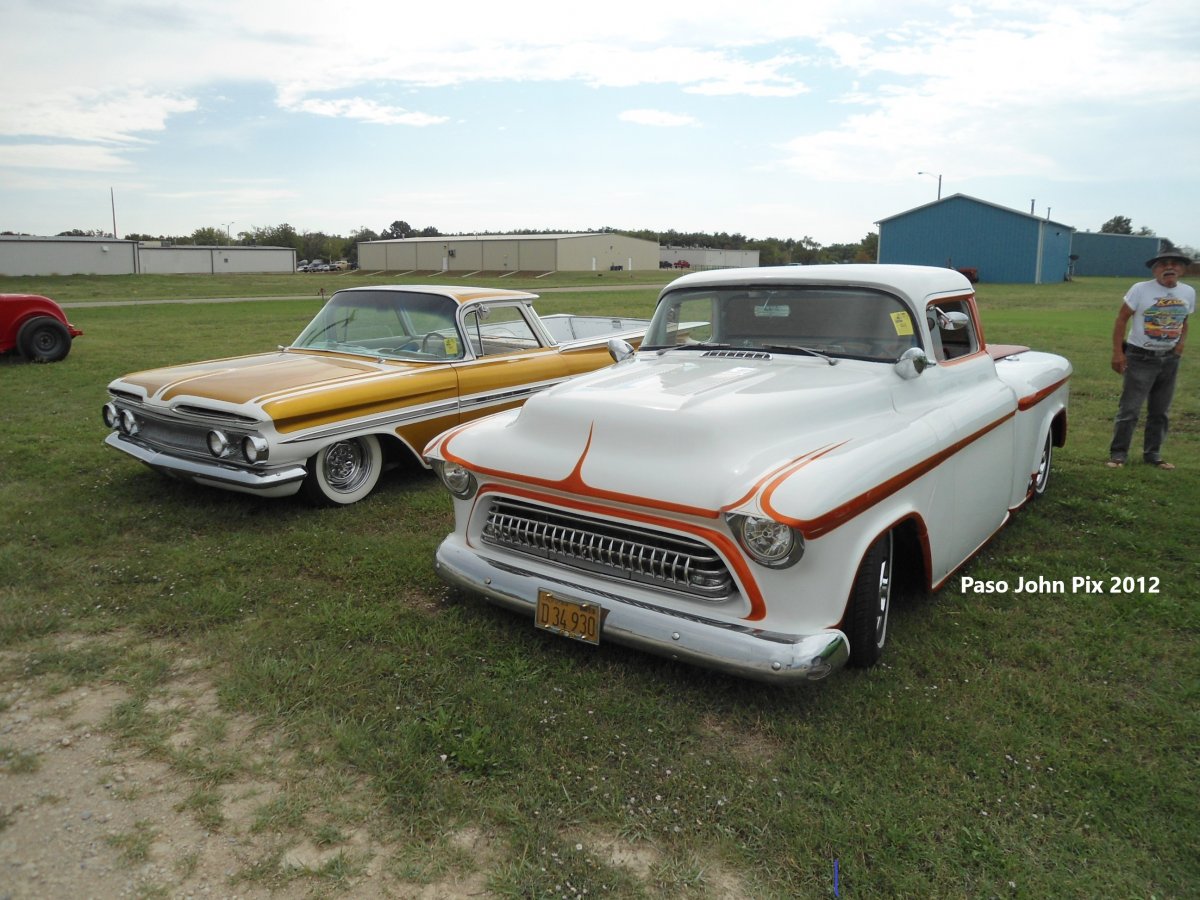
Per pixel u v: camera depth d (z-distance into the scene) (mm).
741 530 2908
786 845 2488
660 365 4281
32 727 3094
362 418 5594
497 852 2469
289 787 2752
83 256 58281
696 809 2648
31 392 10117
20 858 2436
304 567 4637
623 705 3211
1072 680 3408
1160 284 6223
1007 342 14633
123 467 6645
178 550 4848
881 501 3236
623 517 3211
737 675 2951
